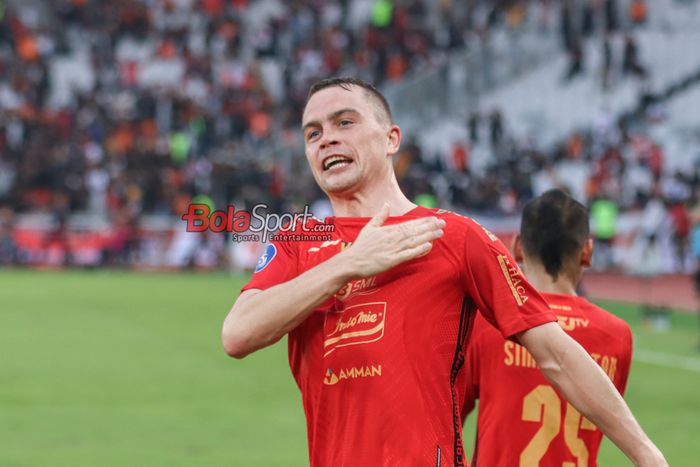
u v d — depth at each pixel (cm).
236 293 4891
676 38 7575
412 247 736
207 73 8125
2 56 7856
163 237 6431
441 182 6681
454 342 762
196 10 8825
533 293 777
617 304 4528
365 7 9056
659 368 2852
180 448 1903
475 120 7306
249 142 7650
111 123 7256
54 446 1905
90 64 8125
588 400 750
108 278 5728
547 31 7731
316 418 770
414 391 742
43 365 2817
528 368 955
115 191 6556
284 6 9025
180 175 6681
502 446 958
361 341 752
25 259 6350
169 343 3253
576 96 7475
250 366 2839
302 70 8275
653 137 7175
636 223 5853
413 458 736
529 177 6588
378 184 806
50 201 6550
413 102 7462
